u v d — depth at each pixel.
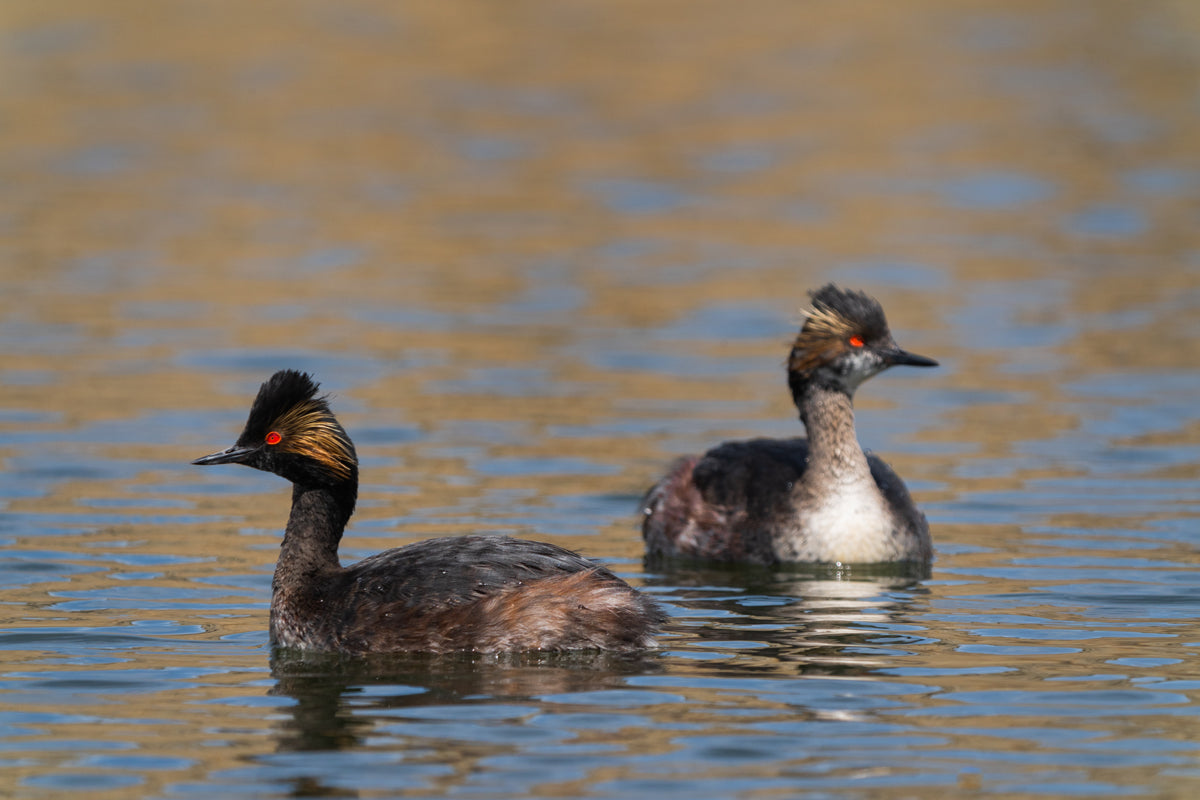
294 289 26.11
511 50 51.12
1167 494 15.68
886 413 19.36
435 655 10.79
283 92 45.78
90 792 8.43
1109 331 23.56
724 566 14.05
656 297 25.94
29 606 12.00
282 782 8.51
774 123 42.69
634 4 57.97
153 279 26.58
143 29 53.75
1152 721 9.39
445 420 18.61
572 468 16.67
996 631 11.37
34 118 42.03
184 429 17.98
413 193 35.00
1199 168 38.06
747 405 19.50
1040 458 17.22
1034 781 8.48
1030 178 36.84
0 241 29.36
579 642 10.78
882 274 27.59
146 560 13.35
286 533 11.54
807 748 8.93
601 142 40.50
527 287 26.61
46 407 18.75
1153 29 56.28
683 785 8.41
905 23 56.66
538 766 8.67
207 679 10.34
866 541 13.74
